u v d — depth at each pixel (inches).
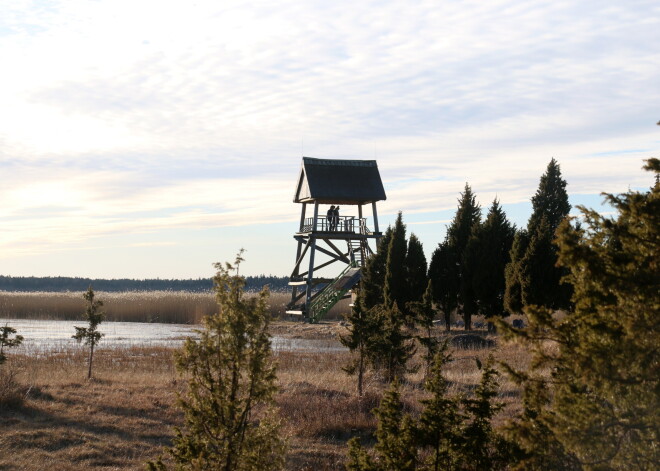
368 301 1982.0
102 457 591.2
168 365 1164.5
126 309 2792.8
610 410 287.0
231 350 409.4
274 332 2018.9
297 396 830.5
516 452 370.9
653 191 299.3
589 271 282.4
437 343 967.0
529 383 309.0
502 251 1920.5
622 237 288.7
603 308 286.7
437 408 410.6
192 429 405.1
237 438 398.9
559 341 296.0
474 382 899.4
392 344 942.4
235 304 414.6
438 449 406.6
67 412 725.9
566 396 294.7
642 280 275.7
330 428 705.0
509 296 1678.2
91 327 992.2
